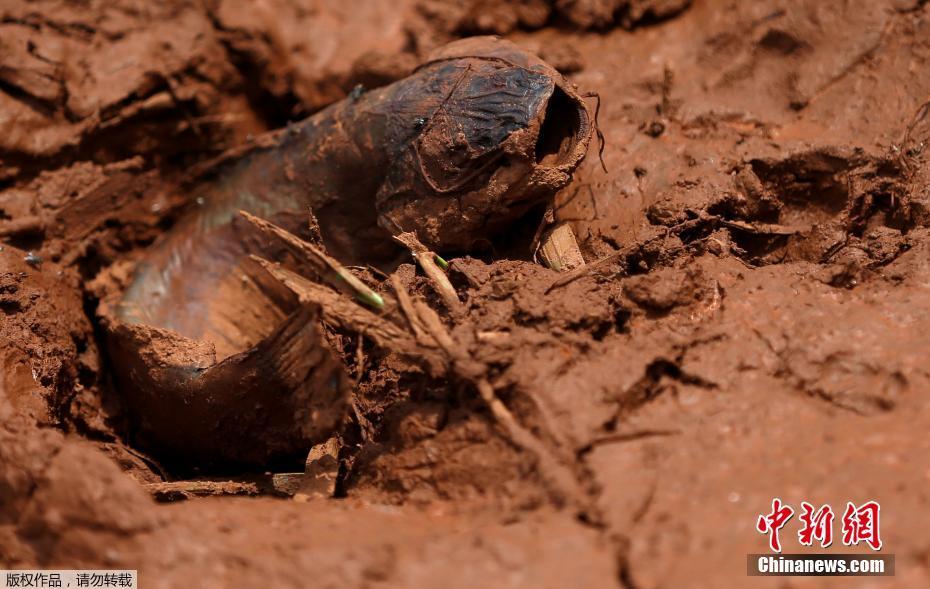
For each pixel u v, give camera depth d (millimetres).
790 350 5535
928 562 4242
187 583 4617
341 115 7410
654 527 4570
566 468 4988
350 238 7480
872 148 7328
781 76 8219
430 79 6926
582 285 6043
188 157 9469
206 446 6840
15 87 8586
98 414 7496
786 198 7402
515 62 6758
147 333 7008
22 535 5047
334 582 4508
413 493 5363
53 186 8414
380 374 6238
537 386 5324
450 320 5980
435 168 6629
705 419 5203
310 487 5828
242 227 7812
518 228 7078
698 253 6676
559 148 6637
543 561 4457
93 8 9258
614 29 9188
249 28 9359
